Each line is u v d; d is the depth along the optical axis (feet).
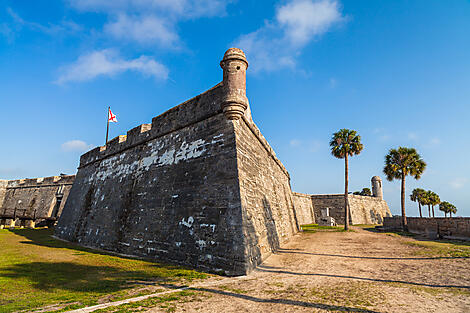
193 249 32.42
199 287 21.91
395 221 83.41
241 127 38.09
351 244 48.62
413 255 35.24
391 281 22.72
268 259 34.99
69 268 30.60
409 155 77.87
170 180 41.09
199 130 40.01
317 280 23.89
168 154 44.21
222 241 29.91
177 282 23.95
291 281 23.80
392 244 46.88
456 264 28.55
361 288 20.61
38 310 15.89
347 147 86.94
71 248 49.60
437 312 15.23
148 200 43.73
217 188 33.35
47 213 106.32
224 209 31.45
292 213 77.97
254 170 40.73
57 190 110.22
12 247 47.42
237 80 35.24
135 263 33.94
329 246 46.75
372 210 139.74
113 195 55.21
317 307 16.40
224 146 35.17
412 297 18.03
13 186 132.57
